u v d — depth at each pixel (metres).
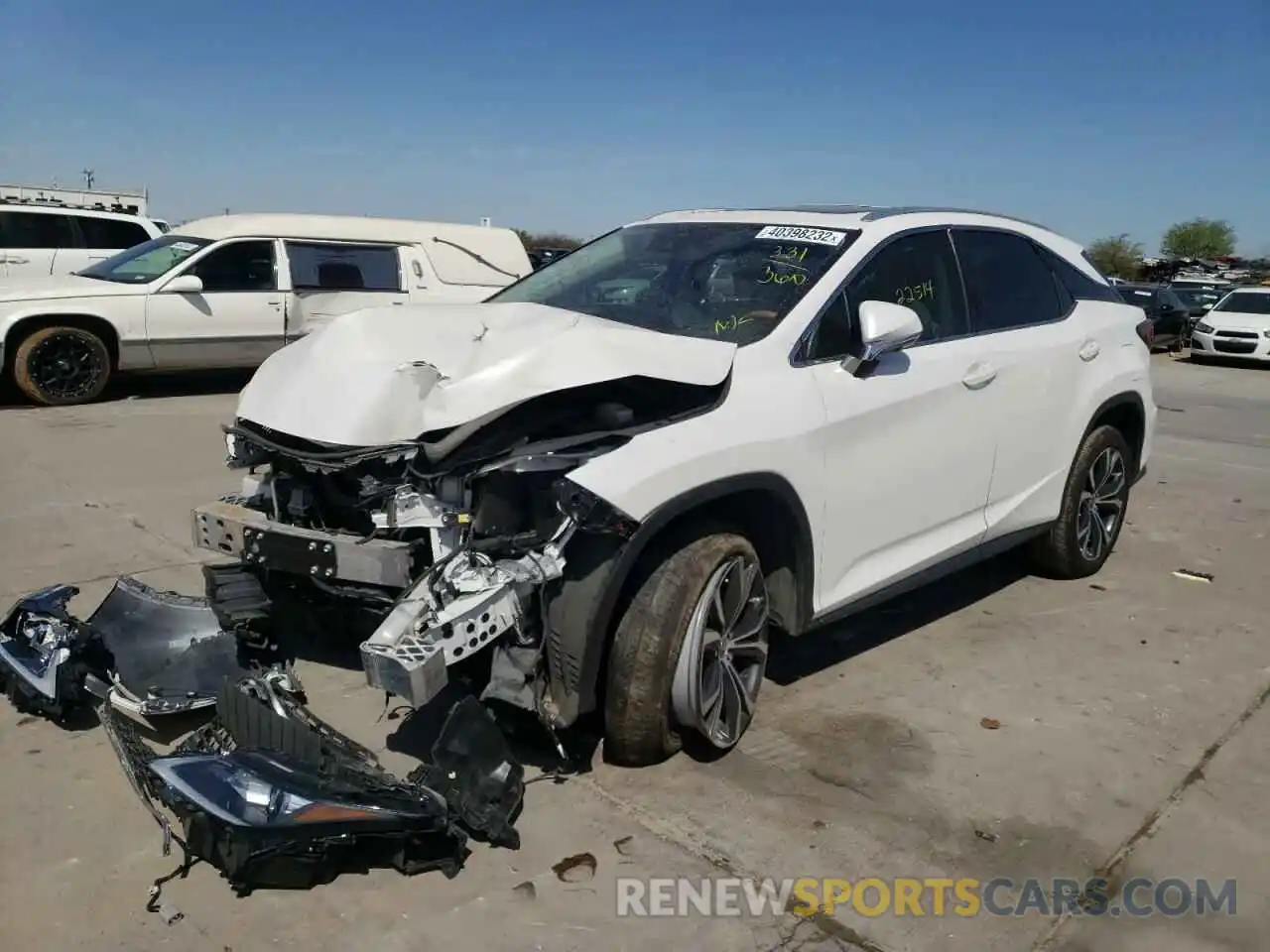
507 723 3.24
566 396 3.15
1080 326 5.07
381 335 3.47
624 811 3.15
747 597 3.43
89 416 9.44
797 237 4.13
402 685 2.70
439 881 2.81
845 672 4.23
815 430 3.52
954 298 4.42
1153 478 8.39
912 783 3.38
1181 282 34.78
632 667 3.15
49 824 3.00
